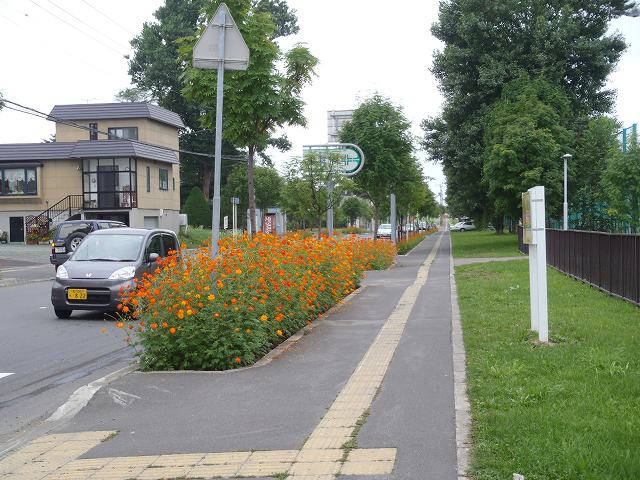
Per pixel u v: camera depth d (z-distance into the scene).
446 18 38.34
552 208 34.03
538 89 34.06
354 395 6.59
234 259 9.04
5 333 11.70
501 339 8.91
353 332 10.30
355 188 24.44
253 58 12.42
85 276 13.00
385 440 5.20
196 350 7.97
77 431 5.89
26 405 7.16
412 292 15.98
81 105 49.53
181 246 15.98
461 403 6.08
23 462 5.15
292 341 9.54
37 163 47.12
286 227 48.97
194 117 60.53
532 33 35.97
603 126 35.12
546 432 4.93
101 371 8.79
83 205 46.38
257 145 13.62
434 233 92.12
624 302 12.59
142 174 47.28
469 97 37.00
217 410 6.30
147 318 8.20
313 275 11.88
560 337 8.73
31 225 46.94
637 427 5.00
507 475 4.32
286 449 5.12
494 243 43.59
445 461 4.70
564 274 19.66
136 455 5.18
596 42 35.84
